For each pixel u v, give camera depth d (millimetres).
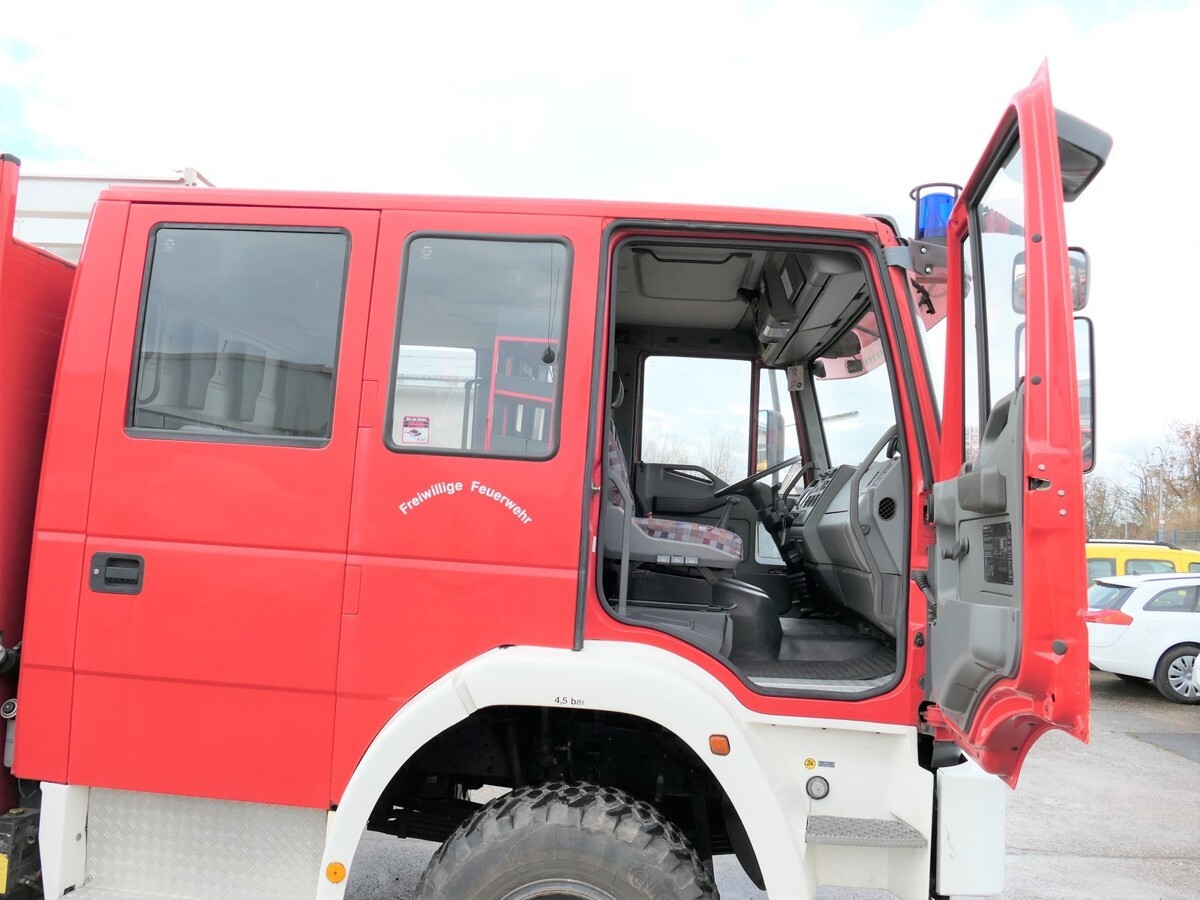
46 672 2426
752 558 4074
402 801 2873
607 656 2271
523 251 2477
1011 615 1864
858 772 2355
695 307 3979
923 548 2398
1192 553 12844
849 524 2848
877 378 3256
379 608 2342
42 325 2670
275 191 2559
